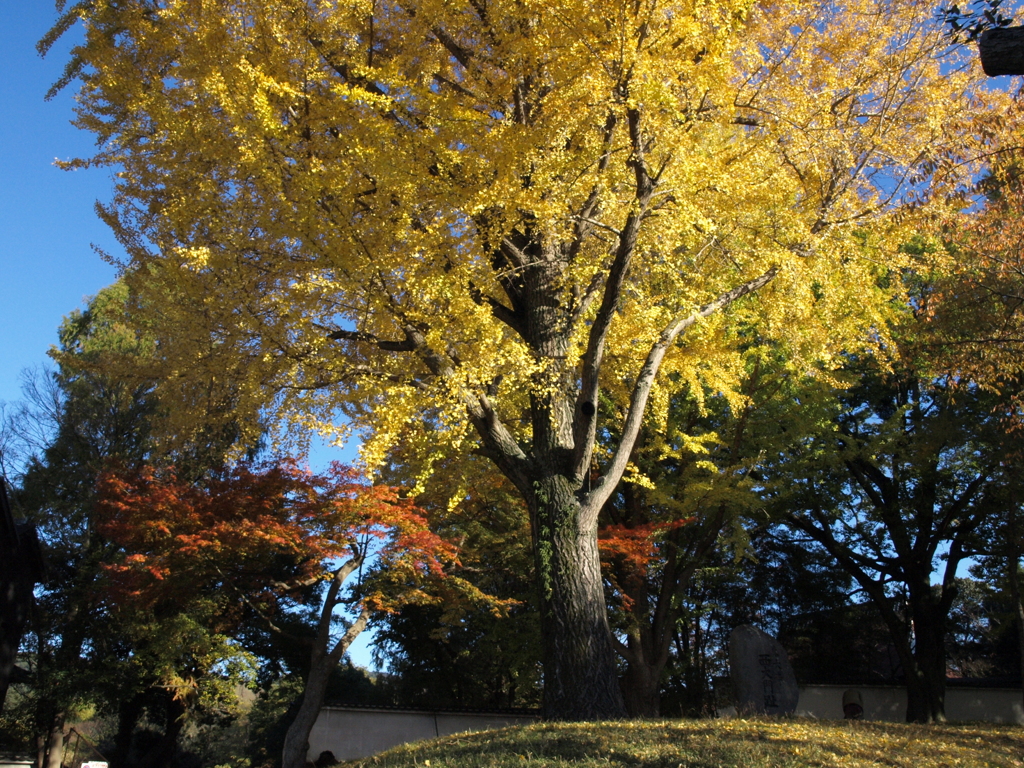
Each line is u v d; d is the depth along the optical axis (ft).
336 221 22.20
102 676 50.96
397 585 43.93
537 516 25.35
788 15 26.61
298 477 39.19
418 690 68.64
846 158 26.99
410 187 21.65
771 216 26.71
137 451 58.34
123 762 60.03
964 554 57.16
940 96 26.86
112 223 26.40
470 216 22.44
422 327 23.63
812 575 66.54
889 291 31.17
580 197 24.13
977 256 33.06
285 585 42.80
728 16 20.02
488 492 43.09
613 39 19.53
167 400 28.02
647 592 51.83
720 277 28.22
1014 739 20.39
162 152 25.18
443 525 47.16
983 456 46.65
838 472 56.29
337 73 27.14
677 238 25.17
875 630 68.59
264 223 22.50
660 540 46.98
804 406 42.45
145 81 25.96
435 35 27.45
